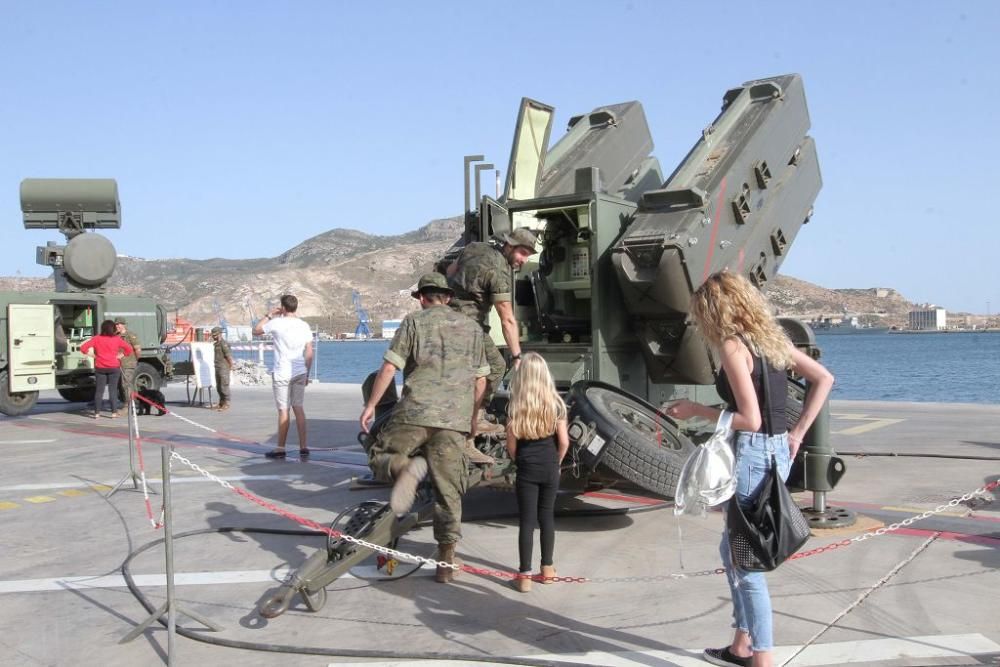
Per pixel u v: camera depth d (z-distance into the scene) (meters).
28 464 10.52
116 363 16.31
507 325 6.57
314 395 21.86
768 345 3.72
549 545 5.41
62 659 4.29
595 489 7.32
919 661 4.05
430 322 5.32
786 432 3.81
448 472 5.28
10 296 16.16
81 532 6.94
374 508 5.39
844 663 4.04
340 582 5.51
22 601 5.21
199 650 4.40
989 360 87.19
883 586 5.21
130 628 4.73
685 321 7.71
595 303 7.76
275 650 4.34
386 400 8.23
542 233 8.61
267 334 10.73
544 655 4.25
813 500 6.87
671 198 7.73
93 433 13.73
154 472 9.77
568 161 9.29
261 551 6.27
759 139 8.59
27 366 16.11
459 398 5.25
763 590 3.75
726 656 4.08
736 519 3.70
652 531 6.72
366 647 4.39
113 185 18.75
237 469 9.95
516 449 5.38
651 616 4.81
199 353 18.52
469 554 6.13
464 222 8.41
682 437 7.37
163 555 6.20
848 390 41.56
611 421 6.50
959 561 5.73
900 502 7.70
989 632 4.43
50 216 18.59
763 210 8.87
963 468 9.49
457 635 4.55
